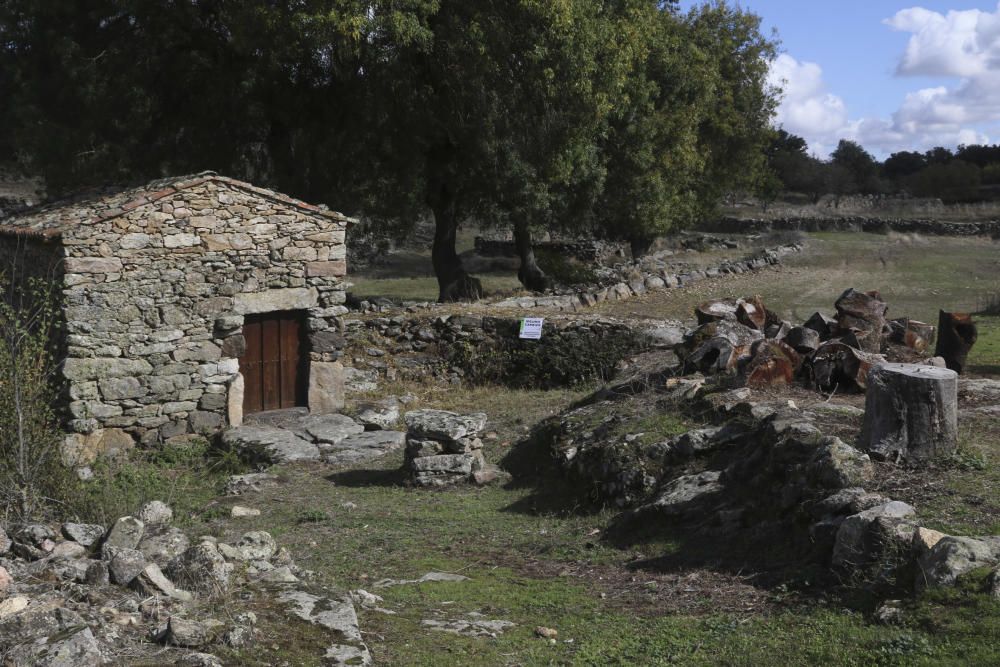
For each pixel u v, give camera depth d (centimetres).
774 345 1168
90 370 1366
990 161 7956
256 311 1538
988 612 505
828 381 1132
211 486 1273
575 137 2289
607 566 805
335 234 1617
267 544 778
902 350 1273
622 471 982
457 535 963
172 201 1434
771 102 3859
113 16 2131
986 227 4575
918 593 553
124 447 1410
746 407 1005
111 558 634
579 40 2170
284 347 1614
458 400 1719
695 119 2995
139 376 1419
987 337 1717
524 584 777
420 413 1280
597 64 2245
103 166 2133
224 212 1492
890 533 613
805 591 639
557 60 2180
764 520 784
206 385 1491
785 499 767
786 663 518
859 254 3625
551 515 1009
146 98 2150
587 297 2381
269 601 613
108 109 2083
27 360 1006
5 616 517
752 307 1360
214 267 1490
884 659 491
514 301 2288
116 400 1398
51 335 1395
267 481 1259
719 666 534
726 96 3625
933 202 6141
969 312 2253
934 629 510
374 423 1573
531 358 1820
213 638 524
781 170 7600
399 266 4059
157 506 955
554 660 576
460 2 2155
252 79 2114
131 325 1408
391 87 2214
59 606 534
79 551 691
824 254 3616
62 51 2008
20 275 1443
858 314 1262
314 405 1620
